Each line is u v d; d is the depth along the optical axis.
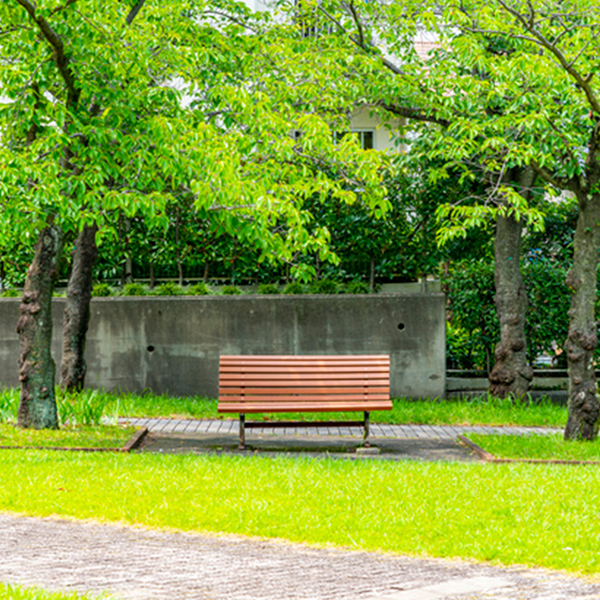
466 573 4.70
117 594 4.20
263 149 10.89
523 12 11.49
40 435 9.55
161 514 5.89
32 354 10.21
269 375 9.88
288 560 4.95
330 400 9.94
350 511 6.03
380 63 12.85
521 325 14.11
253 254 15.73
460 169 14.49
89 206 9.30
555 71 10.18
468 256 15.77
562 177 11.00
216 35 11.82
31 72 9.16
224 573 4.64
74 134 9.11
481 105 12.05
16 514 6.02
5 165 8.37
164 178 10.00
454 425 12.33
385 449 9.92
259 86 12.18
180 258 15.94
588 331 10.41
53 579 4.47
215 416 12.59
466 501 6.34
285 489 6.69
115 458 8.13
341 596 4.23
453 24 12.29
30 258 15.96
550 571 4.76
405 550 5.15
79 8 8.70
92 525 5.74
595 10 11.34
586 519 5.81
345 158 10.94
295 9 14.68
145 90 9.36
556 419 12.49
